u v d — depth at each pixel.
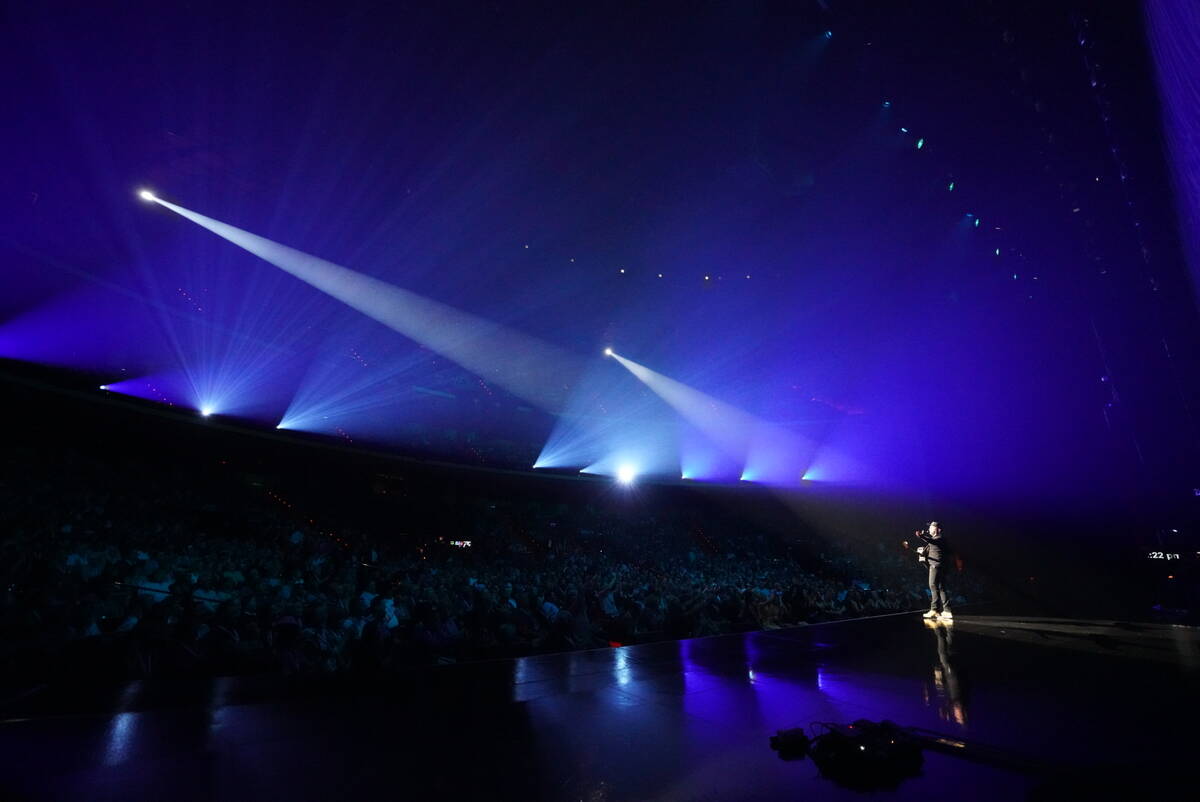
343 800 3.24
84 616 7.00
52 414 16.81
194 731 4.21
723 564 21.28
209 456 20.02
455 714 4.84
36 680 5.49
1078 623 11.33
